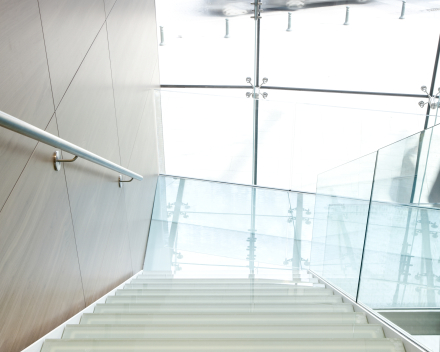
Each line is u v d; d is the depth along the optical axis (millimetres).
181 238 5277
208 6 5824
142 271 4418
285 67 5984
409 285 2014
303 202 5785
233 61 6012
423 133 2217
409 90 5934
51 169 2025
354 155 5711
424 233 1927
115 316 2176
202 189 5879
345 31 5797
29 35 1841
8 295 1614
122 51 3689
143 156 4750
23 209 1746
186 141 5898
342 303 2648
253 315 2184
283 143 5789
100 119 2924
